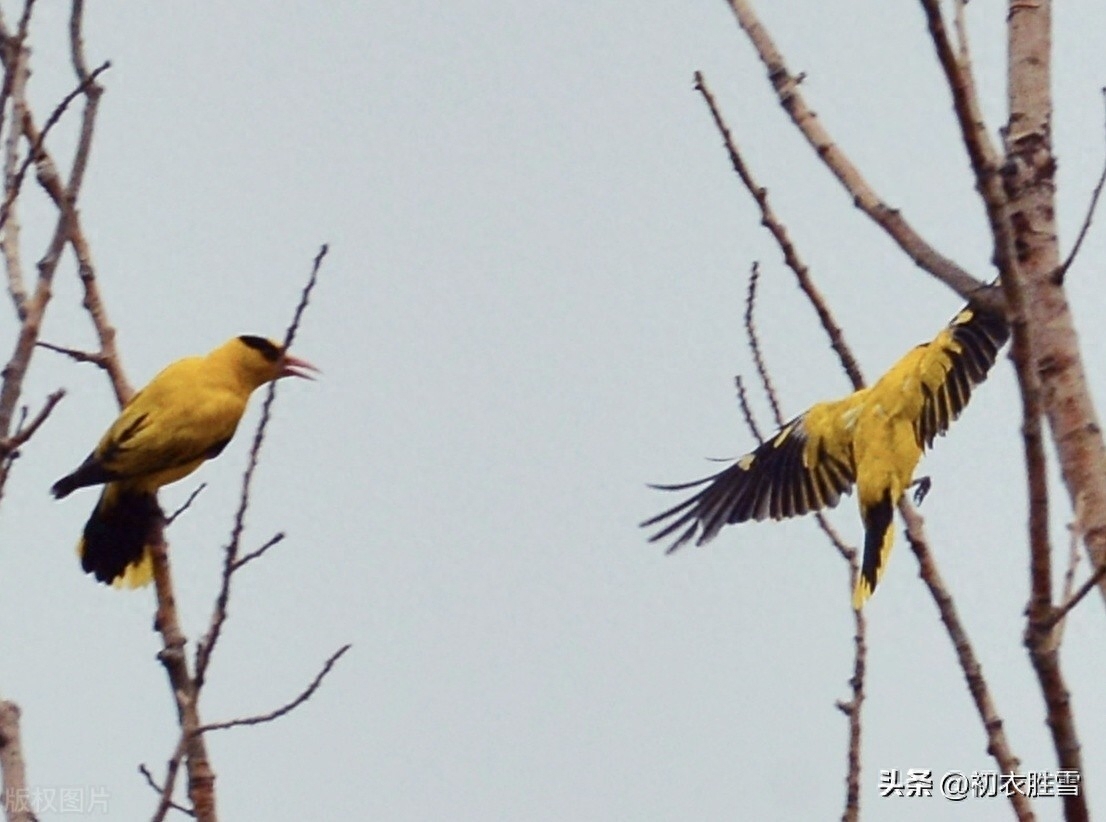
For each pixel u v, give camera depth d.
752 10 10.70
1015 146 9.36
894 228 9.82
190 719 8.35
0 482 7.88
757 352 11.04
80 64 10.04
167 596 10.02
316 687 8.95
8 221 9.72
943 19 7.06
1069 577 7.82
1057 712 7.28
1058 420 8.75
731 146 10.22
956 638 8.79
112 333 10.74
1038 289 8.94
